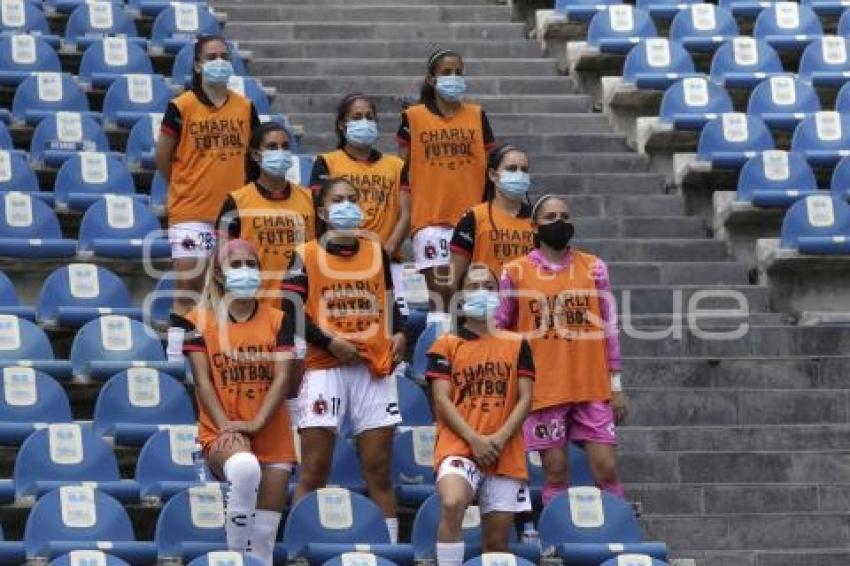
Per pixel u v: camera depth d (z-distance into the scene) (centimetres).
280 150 2055
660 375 2227
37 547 1822
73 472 1938
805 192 2464
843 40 2830
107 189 2455
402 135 2208
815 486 2088
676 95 2664
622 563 1858
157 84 2661
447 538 1830
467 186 2200
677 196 2548
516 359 1869
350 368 1928
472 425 1855
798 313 2403
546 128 2720
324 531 1867
